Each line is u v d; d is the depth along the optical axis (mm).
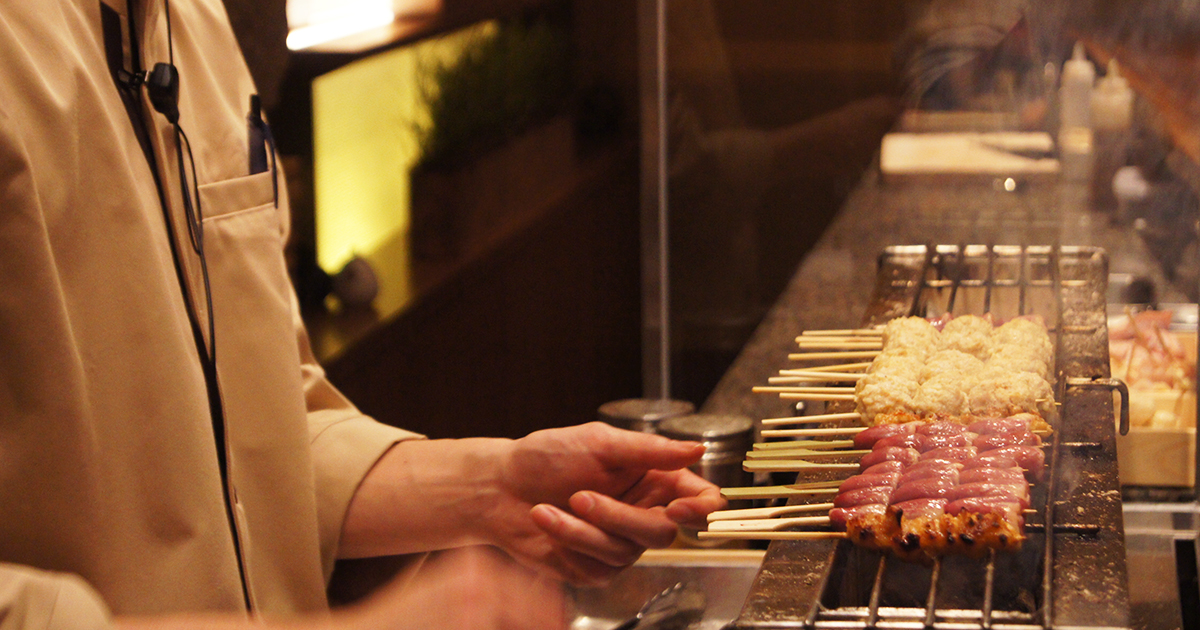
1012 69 2770
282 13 2785
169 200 2166
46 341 2070
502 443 2275
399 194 3912
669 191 3082
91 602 1542
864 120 2959
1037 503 2193
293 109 3496
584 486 2240
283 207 2293
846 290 3012
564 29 3971
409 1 3678
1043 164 2715
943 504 2178
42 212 2074
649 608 2283
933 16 2891
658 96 3055
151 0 2162
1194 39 2473
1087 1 2605
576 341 3969
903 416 2373
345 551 2281
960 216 2889
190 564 2129
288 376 2234
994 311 2711
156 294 2129
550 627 1584
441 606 1545
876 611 2068
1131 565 2291
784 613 2068
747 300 3066
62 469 2078
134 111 2160
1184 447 2395
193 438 2139
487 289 3676
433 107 3871
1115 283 2592
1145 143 2572
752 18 2996
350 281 3365
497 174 3910
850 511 2174
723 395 3033
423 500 2262
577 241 3936
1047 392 2357
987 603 2068
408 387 3338
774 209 3033
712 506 2168
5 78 2072
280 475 2225
